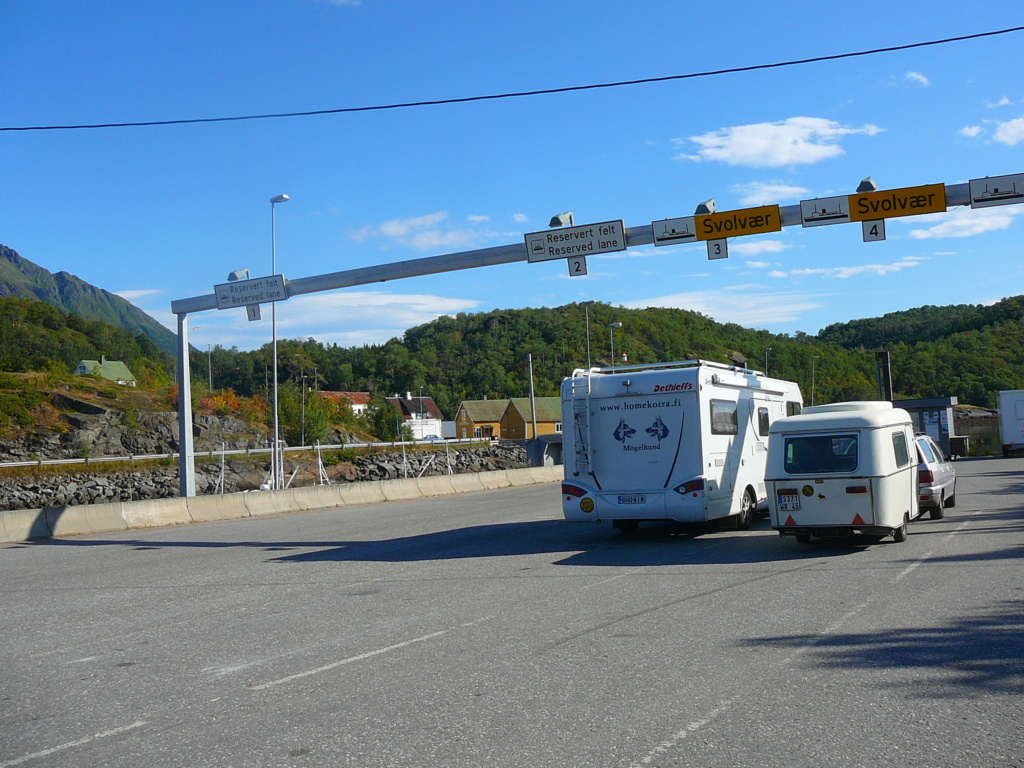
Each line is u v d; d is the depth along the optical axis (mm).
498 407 115250
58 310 146375
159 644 8469
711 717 5469
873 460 12859
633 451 15359
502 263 18547
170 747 5375
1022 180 14961
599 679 6465
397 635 8328
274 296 21297
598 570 12180
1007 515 16625
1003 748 4777
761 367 97750
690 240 17047
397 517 24312
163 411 68062
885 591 9469
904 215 15625
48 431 60906
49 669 7645
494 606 9641
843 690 5926
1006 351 95125
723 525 17531
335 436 75812
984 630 7414
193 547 18016
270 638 8477
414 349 176000
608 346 104125
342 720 5746
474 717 5672
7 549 18984
